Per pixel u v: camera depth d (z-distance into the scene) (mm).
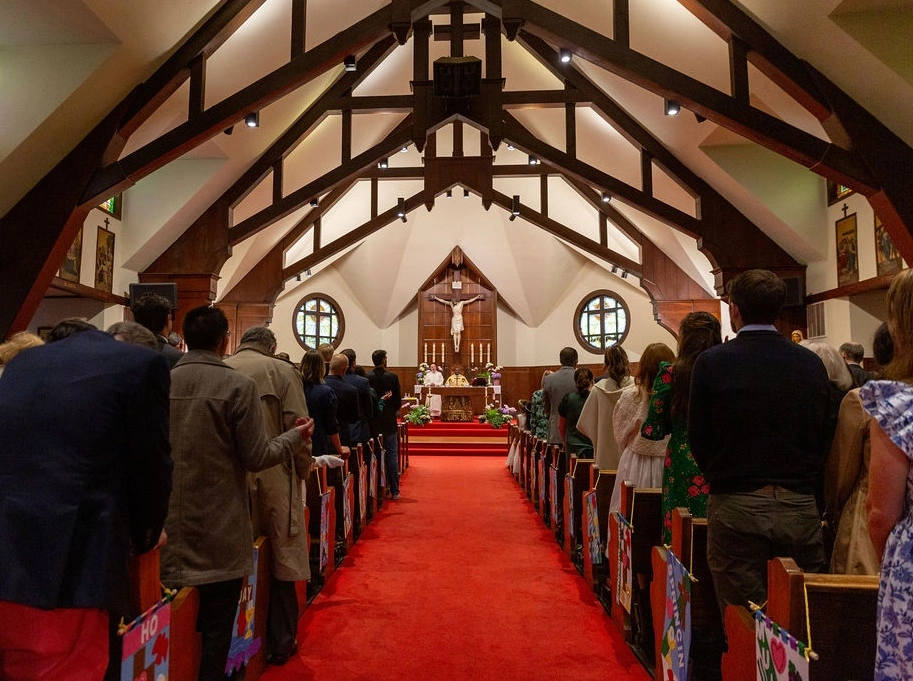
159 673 1791
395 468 7516
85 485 1522
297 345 16109
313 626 3486
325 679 2836
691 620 2387
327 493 4176
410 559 4887
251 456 2240
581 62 8281
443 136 15398
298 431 2441
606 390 4406
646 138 8695
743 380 2008
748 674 1835
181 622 2004
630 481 3406
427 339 17469
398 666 2977
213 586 2186
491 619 3604
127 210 8430
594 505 3965
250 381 2305
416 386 15789
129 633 1585
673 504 2660
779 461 1964
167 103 6680
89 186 5789
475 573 4508
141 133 6977
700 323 2641
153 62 5773
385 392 7363
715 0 5777
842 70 5457
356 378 5988
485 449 12820
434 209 16375
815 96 5633
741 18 5746
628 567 3107
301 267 11445
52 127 5461
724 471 2020
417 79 7273
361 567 4656
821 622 1532
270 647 3002
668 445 2750
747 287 2135
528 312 17453
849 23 5105
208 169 8344
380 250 16484
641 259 11422
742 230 8703
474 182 10992
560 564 4750
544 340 17422
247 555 2260
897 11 5102
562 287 17062
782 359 2027
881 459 1339
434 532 5816
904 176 5500
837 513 2141
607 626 3496
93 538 1503
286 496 2934
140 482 1629
